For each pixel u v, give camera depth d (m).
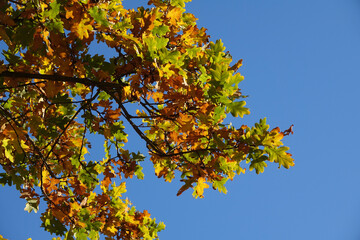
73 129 6.20
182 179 5.10
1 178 5.68
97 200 5.98
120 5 5.07
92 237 6.00
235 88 4.33
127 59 4.94
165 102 4.61
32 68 5.30
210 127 4.69
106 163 5.89
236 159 4.58
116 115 5.46
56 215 5.47
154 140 5.75
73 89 6.08
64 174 6.21
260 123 4.51
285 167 4.48
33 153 5.77
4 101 5.52
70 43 4.58
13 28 4.51
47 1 4.35
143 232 6.29
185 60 5.12
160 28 4.73
